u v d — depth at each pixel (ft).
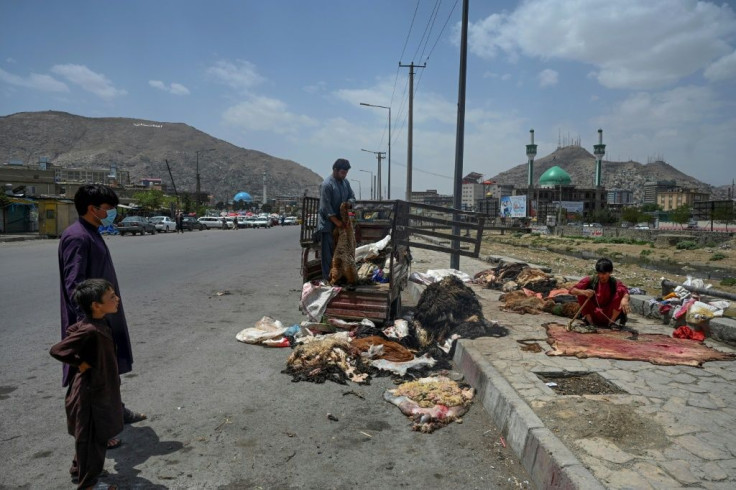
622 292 21.63
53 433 12.79
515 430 12.17
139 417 13.60
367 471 11.24
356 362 18.28
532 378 14.84
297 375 17.25
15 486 10.37
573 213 351.46
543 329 21.36
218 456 11.79
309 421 13.84
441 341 20.59
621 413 12.22
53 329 22.56
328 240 24.94
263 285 38.50
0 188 112.37
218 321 25.79
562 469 9.64
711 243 134.72
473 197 632.79
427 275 38.19
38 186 162.20
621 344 18.72
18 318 24.48
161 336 22.58
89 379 9.74
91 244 11.62
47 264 46.09
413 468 11.39
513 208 274.57
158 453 11.89
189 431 13.07
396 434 13.14
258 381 16.96
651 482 9.21
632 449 10.51
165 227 135.23
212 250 69.00
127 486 10.43
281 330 22.62
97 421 9.78
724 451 10.48
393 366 17.94
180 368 18.16
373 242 29.27
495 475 11.12
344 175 25.23
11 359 18.37
